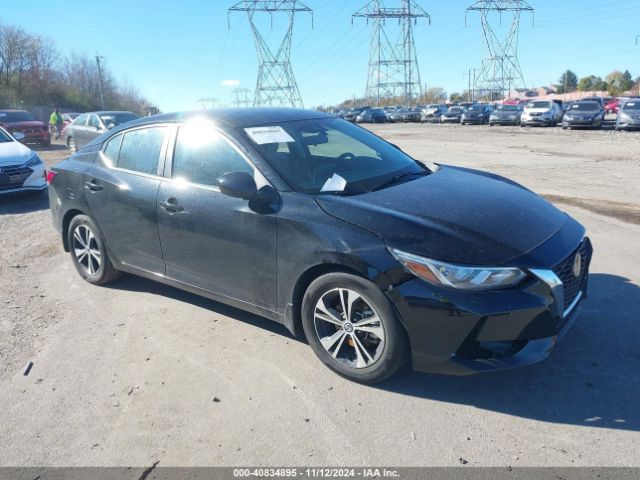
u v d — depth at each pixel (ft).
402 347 10.05
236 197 11.45
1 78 178.09
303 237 10.88
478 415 9.73
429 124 139.64
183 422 9.87
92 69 254.88
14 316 14.57
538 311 9.46
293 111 15.23
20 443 9.52
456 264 9.46
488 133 85.40
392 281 9.75
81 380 11.38
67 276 17.71
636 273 15.96
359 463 8.67
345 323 10.71
